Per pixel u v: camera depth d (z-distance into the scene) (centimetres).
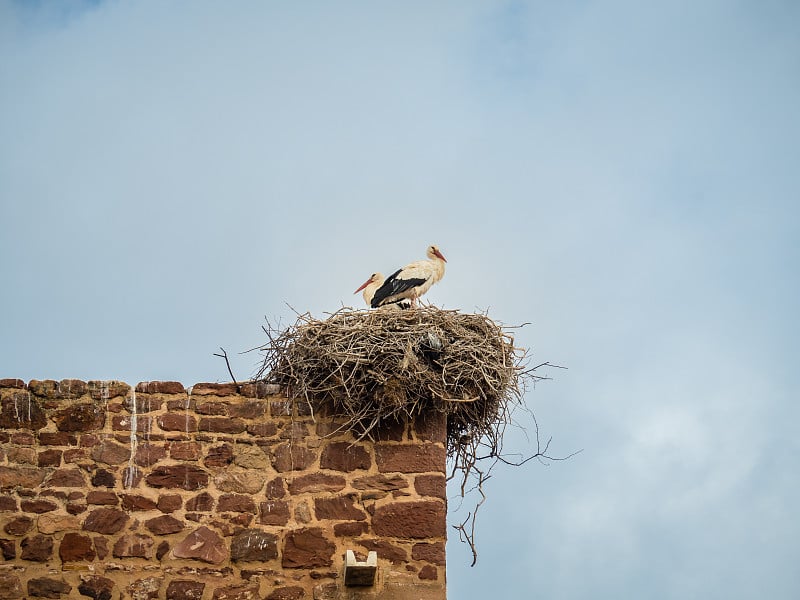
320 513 1959
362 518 1956
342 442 1989
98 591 1916
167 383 2008
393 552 1944
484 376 1988
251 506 1959
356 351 1984
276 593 1922
